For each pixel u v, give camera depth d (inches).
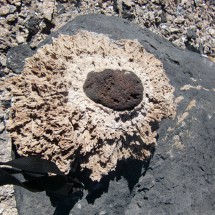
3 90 19.7
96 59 18.2
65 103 17.1
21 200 17.8
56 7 22.4
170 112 18.7
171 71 20.6
